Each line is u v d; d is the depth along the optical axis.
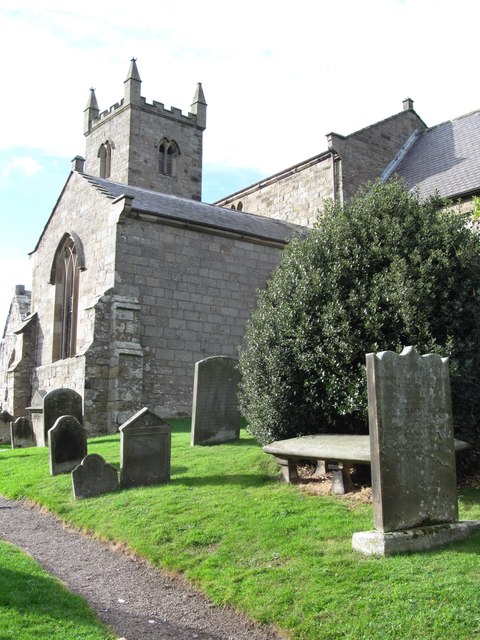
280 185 28.72
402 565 5.88
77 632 5.23
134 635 5.41
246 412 10.72
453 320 9.09
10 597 5.79
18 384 23.83
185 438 13.98
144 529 7.82
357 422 9.64
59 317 23.14
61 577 6.80
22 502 10.17
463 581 5.48
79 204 21.62
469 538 6.70
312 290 9.81
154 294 19.14
